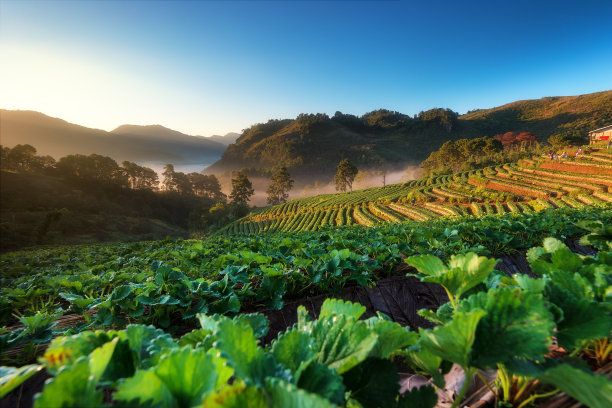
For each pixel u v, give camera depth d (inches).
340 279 172.1
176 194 6314.0
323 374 41.7
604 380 37.3
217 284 146.9
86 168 5408.5
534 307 46.1
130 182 6550.2
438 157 5467.5
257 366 41.3
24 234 2733.8
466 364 47.4
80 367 33.6
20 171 4788.4
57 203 3917.3
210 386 37.4
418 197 2726.4
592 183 1951.3
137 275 192.7
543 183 2229.3
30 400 81.9
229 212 4640.8
